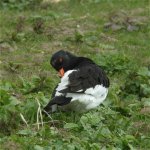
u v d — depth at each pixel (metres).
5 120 11.55
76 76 11.64
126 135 11.38
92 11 22.61
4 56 17.31
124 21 20.64
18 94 13.57
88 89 11.61
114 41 19.20
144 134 11.99
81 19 21.47
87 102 11.66
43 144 10.75
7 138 11.00
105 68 16.11
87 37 19.30
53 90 12.70
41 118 11.71
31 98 12.54
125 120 12.40
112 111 12.72
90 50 18.17
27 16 21.64
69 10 22.92
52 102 11.30
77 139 10.90
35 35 19.28
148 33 20.00
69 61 12.64
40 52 17.91
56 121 11.92
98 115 12.38
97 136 11.22
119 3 23.61
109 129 11.87
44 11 22.64
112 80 15.54
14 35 18.73
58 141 10.73
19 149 10.64
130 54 17.88
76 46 18.56
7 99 11.89
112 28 20.27
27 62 16.89
